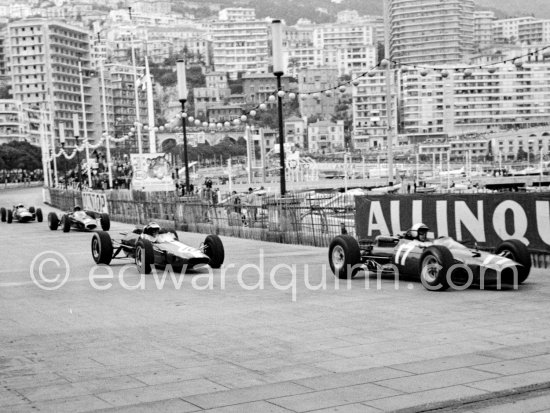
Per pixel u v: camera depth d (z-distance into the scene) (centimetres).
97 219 4031
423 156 18800
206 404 722
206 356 956
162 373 868
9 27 18350
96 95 17138
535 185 10944
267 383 804
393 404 706
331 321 1182
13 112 17725
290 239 2609
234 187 9644
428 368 843
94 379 849
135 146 16725
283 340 1045
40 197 8938
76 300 1509
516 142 17775
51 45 18275
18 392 798
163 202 3734
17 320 1292
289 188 9912
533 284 1503
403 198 2022
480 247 1822
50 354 998
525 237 1730
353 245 1659
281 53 2783
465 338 1013
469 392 740
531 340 987
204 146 16788
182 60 3759
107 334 1131
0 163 13562
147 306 1398
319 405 708
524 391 753
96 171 9306
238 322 1199
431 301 1344
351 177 14538
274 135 18612
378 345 988
